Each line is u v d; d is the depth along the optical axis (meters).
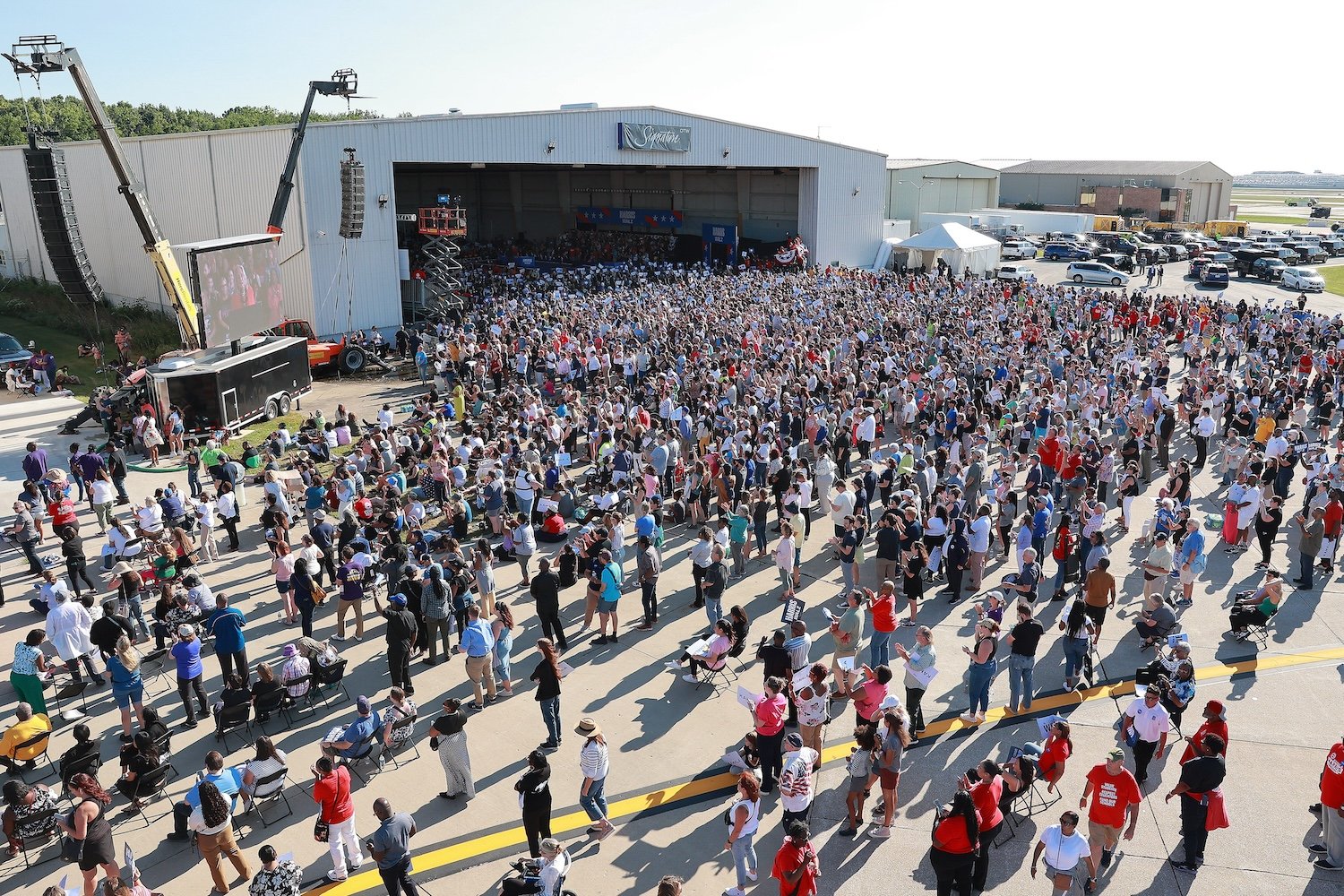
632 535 19.47
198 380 25.70
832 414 22.61
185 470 23.25
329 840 9.69
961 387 25.61
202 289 26.08
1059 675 13.66
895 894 9.43
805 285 45.09
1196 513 20.19
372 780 11.51
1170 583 16.50
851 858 9.97
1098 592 13.59
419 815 10.80
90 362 37.16
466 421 24.38
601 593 14.62
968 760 11.65
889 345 31.45
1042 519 15.98
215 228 41.25
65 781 10.71
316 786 9.62
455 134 40.38
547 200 74.94
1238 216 142.75
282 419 28.56
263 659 14.23
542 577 14.19
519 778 11.43
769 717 10.71
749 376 26.83
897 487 20.41
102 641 12.52
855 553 16.00
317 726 12.62
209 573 17.47
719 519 18.08
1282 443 20.75
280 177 37.12
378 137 38.16
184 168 42.16
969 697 13.07
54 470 20.23
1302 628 14.95
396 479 19.44
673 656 14.41
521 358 30.25
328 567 16.28
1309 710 12.62
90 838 9.05
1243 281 61.84
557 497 19.45
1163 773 11.32
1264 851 9.96
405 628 12.91
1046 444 20.62
